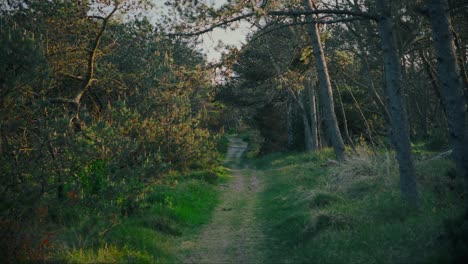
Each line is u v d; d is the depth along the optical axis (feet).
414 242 20.80
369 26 52.01
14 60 22.35
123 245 24.88
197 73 32.73
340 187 39.01
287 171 65.92
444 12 23.63
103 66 48.01
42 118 26.45
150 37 43.37
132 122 45.70
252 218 37.55
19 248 21.03
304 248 24.57
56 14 39.65
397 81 28.32
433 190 30.48
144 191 28.63
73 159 25.72
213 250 27.76
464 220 19.31
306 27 53.62
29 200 22.02
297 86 58.18
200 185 53.06
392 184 35.17
